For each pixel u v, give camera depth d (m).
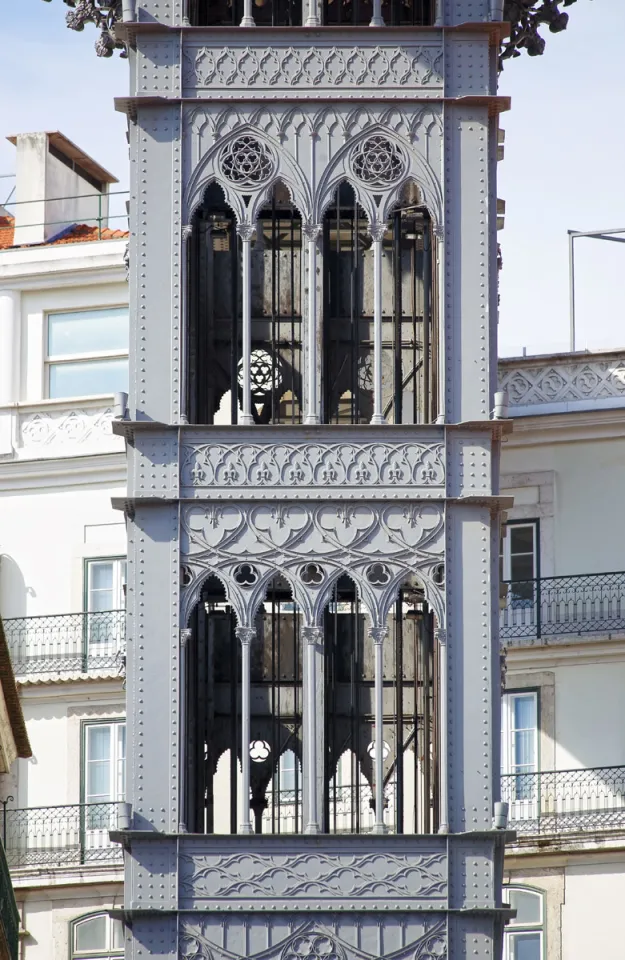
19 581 76.31
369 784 60.12
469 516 56.19
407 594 59.88
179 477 56.12
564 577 73.44
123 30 57.72
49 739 74.81
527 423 74.00
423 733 59.28
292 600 60.12
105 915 73.44
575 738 72.69
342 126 57.56
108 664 74.88
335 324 60.84
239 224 57.12
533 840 71.94
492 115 57.72
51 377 77.88
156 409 56.47
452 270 57.12
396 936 54.62
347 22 61.03
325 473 56.22
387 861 54.78
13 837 74.25
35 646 75.62
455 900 54.72
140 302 56.91
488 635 55.78
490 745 55.41
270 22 60.84
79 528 76.25
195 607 56.91
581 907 71.56
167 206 57.25
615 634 72.81
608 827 72.00
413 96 57.59
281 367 60.53
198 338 58.84
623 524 73.44
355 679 58.72
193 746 57.16
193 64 57.72
